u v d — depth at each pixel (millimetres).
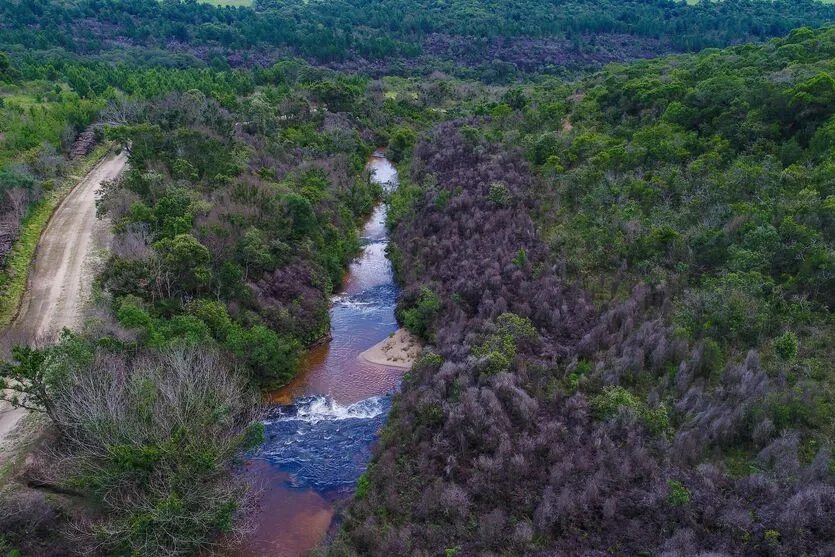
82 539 23984
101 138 66438
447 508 26594
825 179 43156
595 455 28234
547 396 33062
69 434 26969
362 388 39875
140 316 33312
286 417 36906
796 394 28938
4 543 22812
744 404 28828
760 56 73125
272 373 38906
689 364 32406
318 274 50094
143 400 26875
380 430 34906
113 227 44125
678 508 24312
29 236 44969
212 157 55781
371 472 30828
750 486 25156
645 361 34375
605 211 50688
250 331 39250
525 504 26500
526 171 63281
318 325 45312
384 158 91625
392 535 25922
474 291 43844
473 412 30688
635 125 68188
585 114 75438
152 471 25719
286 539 28328
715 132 57406
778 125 52844
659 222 46156
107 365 28828
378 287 53844
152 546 24062
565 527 24922
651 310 38438
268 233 48844
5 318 36031
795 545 22188
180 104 66000
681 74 74000
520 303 41219
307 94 97750
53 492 26453
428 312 44438
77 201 52188
